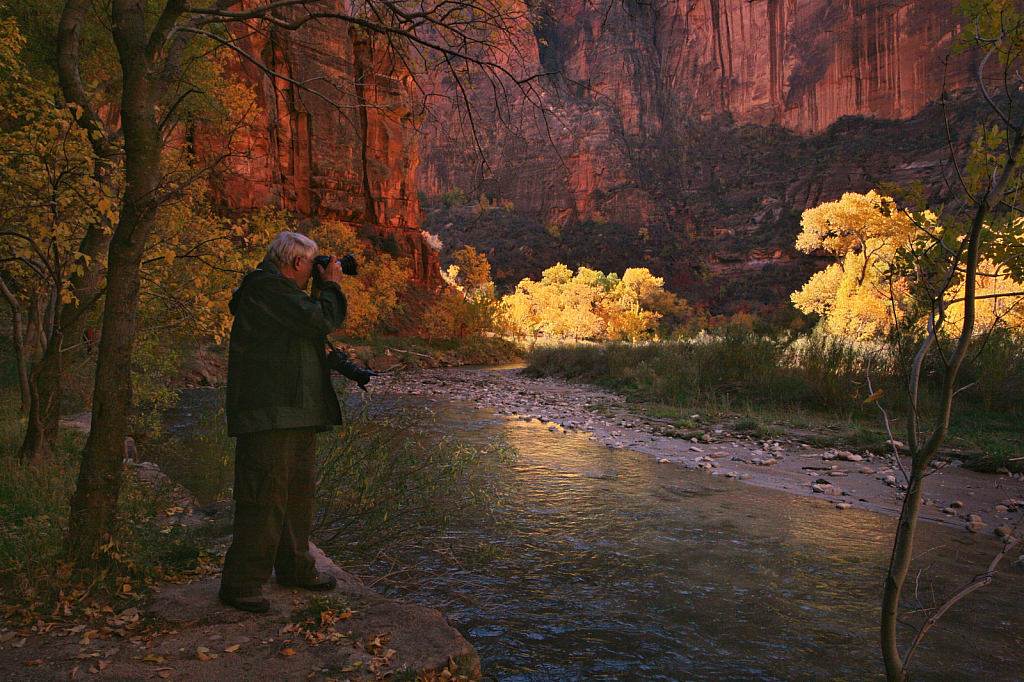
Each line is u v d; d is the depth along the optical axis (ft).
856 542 15.29
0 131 14.46
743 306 331.16
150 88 10.18
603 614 11.04
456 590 12.07
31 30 21.54
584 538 15.46
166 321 20.33
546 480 21.91
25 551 9.95
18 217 13.56
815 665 9.22
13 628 8.11
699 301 345.92
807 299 137.90
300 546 9.52
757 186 412.57
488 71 12.80
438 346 114.83
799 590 12.21
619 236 390.83
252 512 8.68
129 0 10.12
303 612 8.81
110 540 9.68
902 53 392.47
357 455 15.01
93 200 12.92
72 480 15.29
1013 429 28.14
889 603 4.98
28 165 12.65
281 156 110.32
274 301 8.59
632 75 432.25
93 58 23.18
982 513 17.83
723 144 439.22
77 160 13.12
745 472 23.45
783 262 357.82
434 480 15.84
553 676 8.87
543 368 76.07
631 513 17.80
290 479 9.14
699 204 415.64
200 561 10.58
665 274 377.50
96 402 9.82
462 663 7.88
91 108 13.94
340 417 9.40
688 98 447.83
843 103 416.05
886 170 358.23
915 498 4.91
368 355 83.97
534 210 419.54
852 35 410.93
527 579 12.71
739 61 457.68
